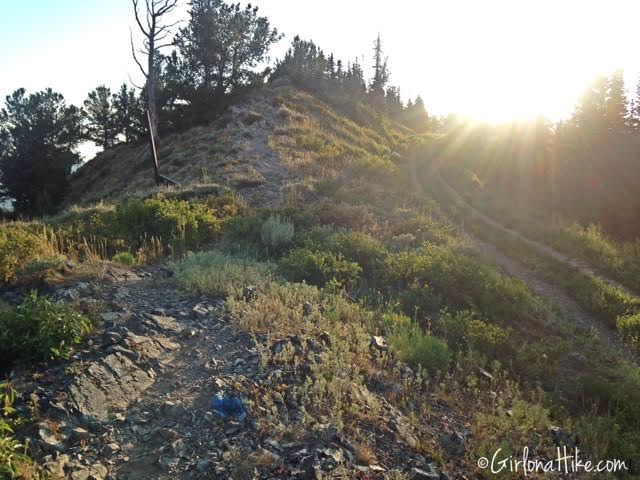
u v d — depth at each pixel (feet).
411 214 65.87
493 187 102.68
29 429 15.53
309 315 26.89
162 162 97.76
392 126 195.42
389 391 21.67
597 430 22.50
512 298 39.47
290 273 36.27
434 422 20.54
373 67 254.47
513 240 64.90
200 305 27.35
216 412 17.76
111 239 40.24
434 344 26.20
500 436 20.39
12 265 29.12
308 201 66.49
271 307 27.22
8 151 126.93
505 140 128.98
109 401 17.85
